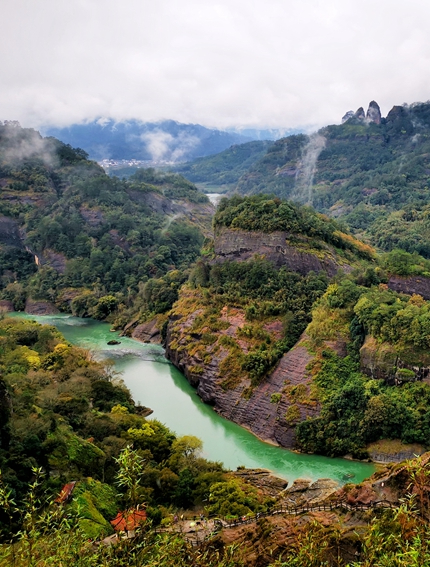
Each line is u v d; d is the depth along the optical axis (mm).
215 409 81000
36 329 107875
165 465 56250
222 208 119688
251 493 50719
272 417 72312
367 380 70375
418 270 97500
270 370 78375
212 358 87562
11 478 41125
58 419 56531
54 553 21797
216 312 97375
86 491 44531
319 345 76688
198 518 43781
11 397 54281
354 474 59844
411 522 24656
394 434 63906
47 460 47156
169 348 105562
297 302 88875
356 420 65875
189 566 24031
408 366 67438
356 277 94188
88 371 80000
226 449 67750
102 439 58938
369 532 24422
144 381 94438
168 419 77625
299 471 61062
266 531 34469
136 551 23719
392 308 73625
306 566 23453
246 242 105688
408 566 19672
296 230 102500
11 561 20406
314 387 71250
